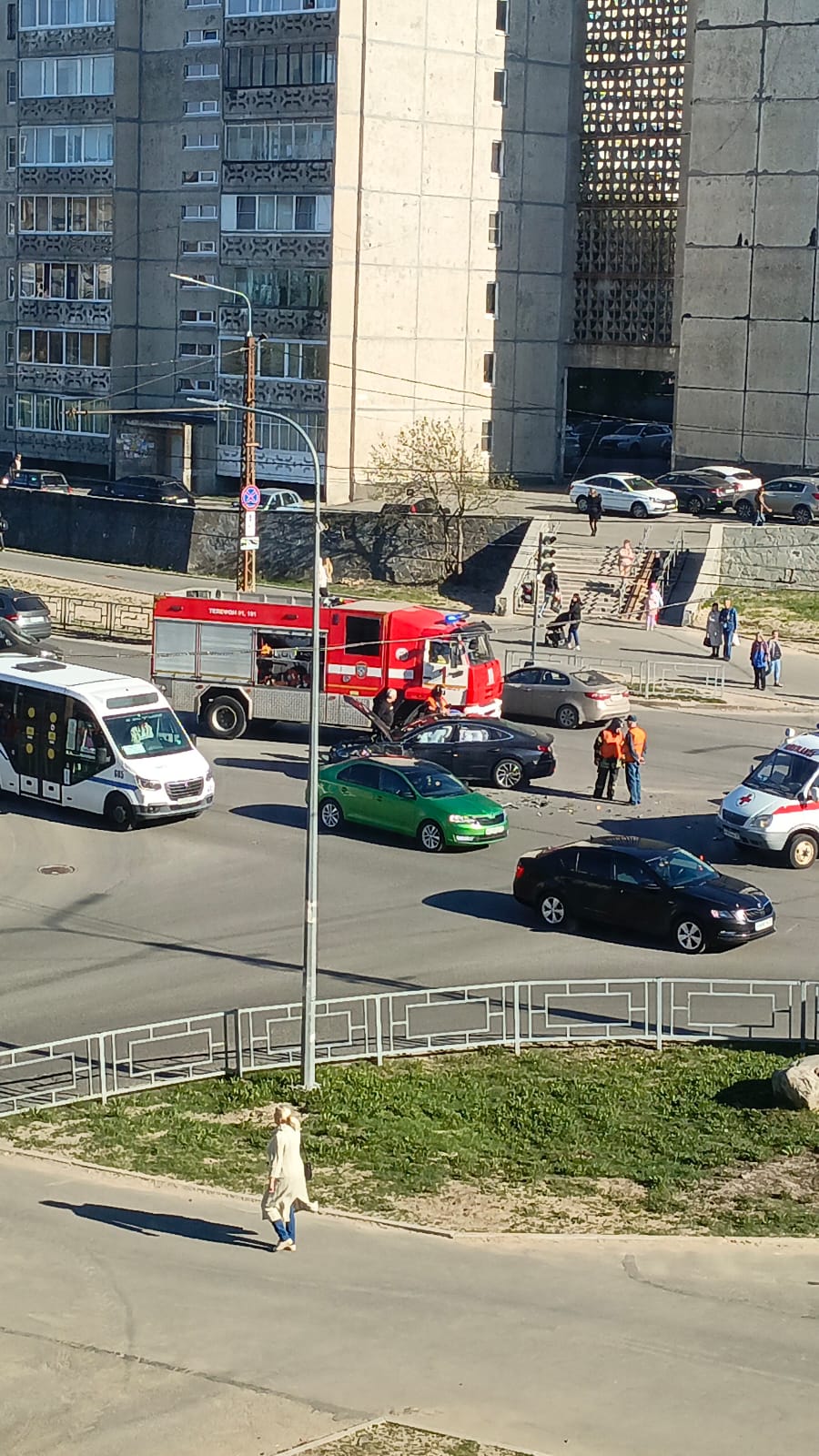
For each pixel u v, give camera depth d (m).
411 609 43.56
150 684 39.19
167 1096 24.16
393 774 36.47
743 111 72.62
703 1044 26.23
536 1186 21.23
